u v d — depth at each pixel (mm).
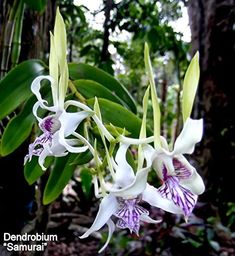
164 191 124
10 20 208
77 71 179
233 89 531
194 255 386
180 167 127
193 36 564
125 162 125
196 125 122
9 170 225
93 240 487
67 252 449
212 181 524
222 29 531
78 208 589
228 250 450
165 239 392
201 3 551
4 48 210
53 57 134
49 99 166
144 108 125
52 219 526
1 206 223
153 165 127
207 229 411
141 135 126
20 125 165
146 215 128
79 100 164
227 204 511
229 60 530
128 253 390
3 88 166
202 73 549
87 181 578
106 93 168
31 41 231
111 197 126
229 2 528
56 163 172
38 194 215
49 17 235
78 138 134
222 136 530
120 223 129
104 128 130
